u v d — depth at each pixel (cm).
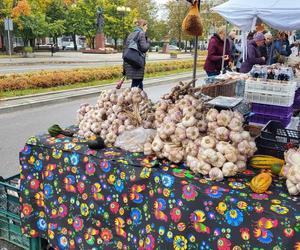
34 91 1073
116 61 2633
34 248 263
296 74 461
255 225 164
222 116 201
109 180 216
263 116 322
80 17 4594
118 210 215
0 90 1040
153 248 199
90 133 260
